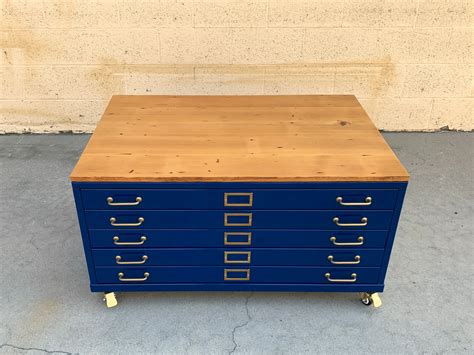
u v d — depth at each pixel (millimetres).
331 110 2246
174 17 2936
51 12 2906
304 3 2904
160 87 3174
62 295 2016
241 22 2957
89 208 1741
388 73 3164
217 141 1925
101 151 1830
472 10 2957
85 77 3129
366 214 1781
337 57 3096
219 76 3137
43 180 2793
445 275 2152
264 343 1812
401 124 3346
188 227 1798
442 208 2592
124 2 2885
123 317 1919
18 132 3307
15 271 2131
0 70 3072
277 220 1788
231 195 1725
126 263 1871
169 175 1676
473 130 3359
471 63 3137
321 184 1703
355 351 1783
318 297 2047
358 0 2904
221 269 1905
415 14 2961
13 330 1844
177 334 1846
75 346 1783
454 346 1809
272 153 1835
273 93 3213
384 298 2029
